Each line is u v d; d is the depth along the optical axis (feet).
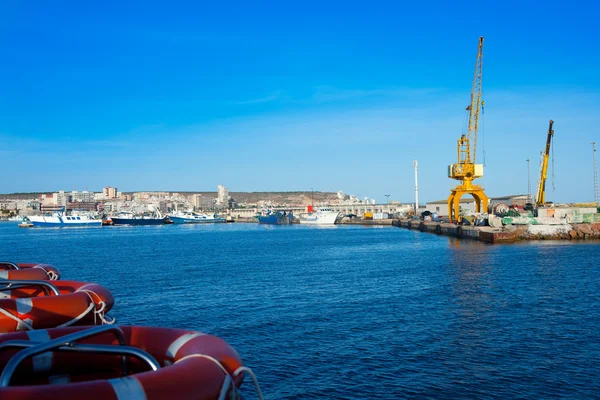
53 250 282.56
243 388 57.82
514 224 306.35
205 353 15.67
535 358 67.56
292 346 73.31
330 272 157.89
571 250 217.15
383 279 139.95
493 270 154.92
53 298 23.84
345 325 85.30
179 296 115.14
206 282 137.49
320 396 55.62
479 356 68.39
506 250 224.53
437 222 429.79
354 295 113.80
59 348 14.37
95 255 241.96
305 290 121.60
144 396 12.54
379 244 290.76
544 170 399.85
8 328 21.86
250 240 357.61
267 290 122.11
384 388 57.67
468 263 176.14
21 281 26.18
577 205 400.47
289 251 249.96
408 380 60.03
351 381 59.72
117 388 12.48
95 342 17.89
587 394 55.88
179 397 13.07
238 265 182.80
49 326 23.07
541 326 83.76
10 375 13.00
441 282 132.26
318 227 598.34
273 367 64.44
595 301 103.40
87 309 24.57
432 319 89.25
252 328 83.71
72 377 18.10
